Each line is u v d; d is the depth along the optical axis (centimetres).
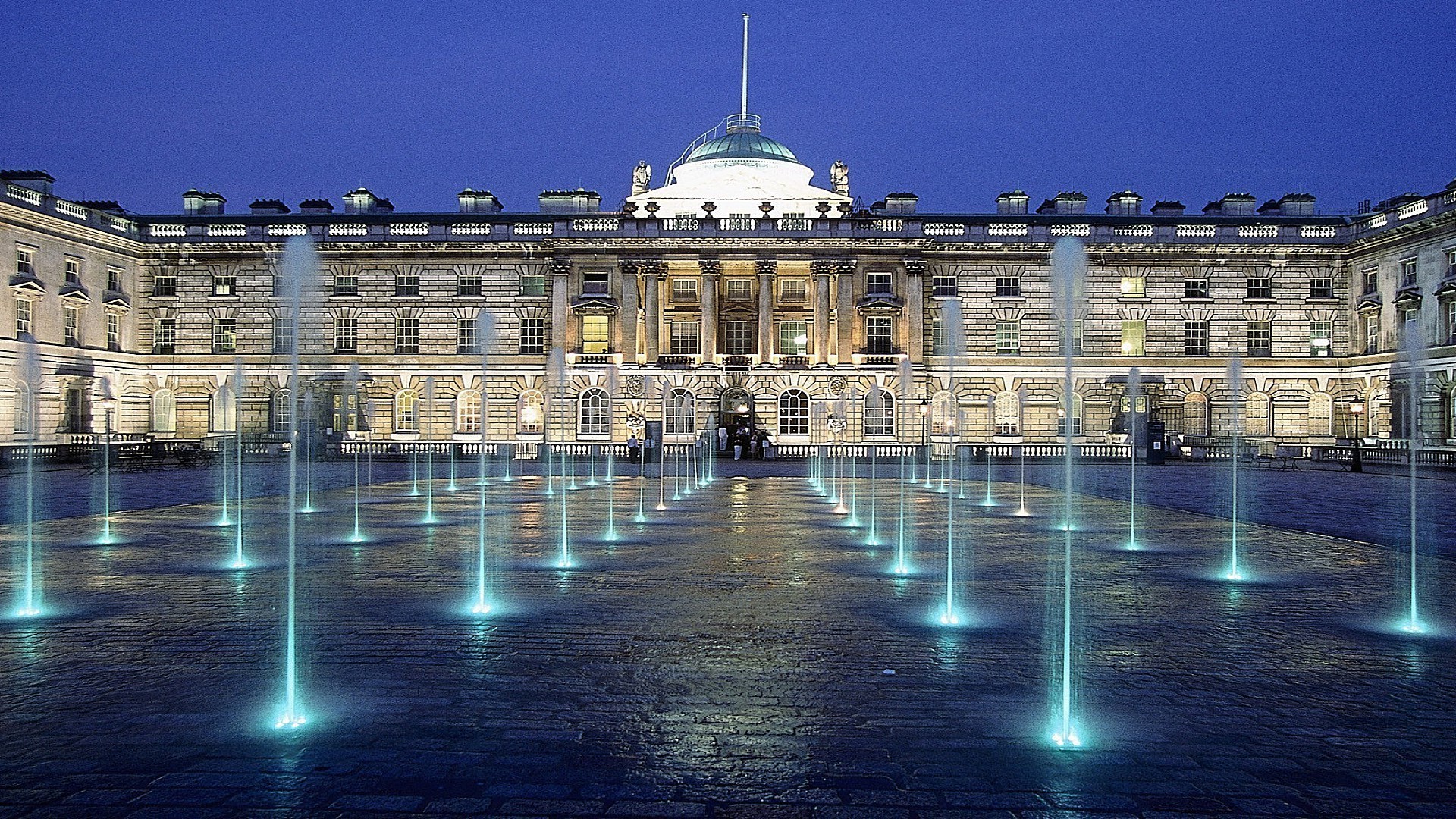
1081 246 1222
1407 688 896
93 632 1098
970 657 994
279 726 766
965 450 6003
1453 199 5475
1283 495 3256
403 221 6894
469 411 6744
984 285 6731
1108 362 6675
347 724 772
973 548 1870
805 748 723
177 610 1226
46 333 5894
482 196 7188
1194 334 6694
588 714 802
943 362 6700
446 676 912
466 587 1394
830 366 6531
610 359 6562
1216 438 6631
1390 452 5434
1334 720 800
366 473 4606
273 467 5172
